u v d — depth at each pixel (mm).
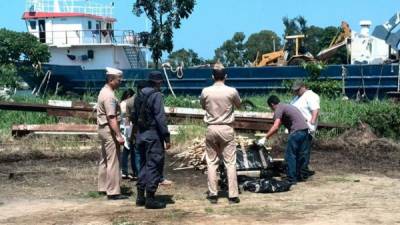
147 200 8820
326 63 30078
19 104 16766
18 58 33062
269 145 14484
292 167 10602
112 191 9523
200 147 12445
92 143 15125
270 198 9461
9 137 15750
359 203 8953
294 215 8211
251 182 10047
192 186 10570
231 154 9125
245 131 15492
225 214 8344
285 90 27438
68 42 38344
